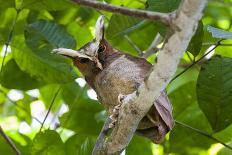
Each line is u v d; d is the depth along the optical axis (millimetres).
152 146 12898
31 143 11875
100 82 9789
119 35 11062
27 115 13531
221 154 11859
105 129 9516
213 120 10422
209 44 11086
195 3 7141
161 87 7949
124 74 9516
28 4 11383
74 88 12664
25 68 11953
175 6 10055
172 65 7676
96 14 13188
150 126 9398
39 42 11859
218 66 10211
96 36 10328
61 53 10414
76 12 13141
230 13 14859
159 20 7465
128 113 8312
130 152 11852
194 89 11977
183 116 11984
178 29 7371
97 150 9211
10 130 14438
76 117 12375
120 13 7645
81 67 10320
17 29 12117
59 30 11922
